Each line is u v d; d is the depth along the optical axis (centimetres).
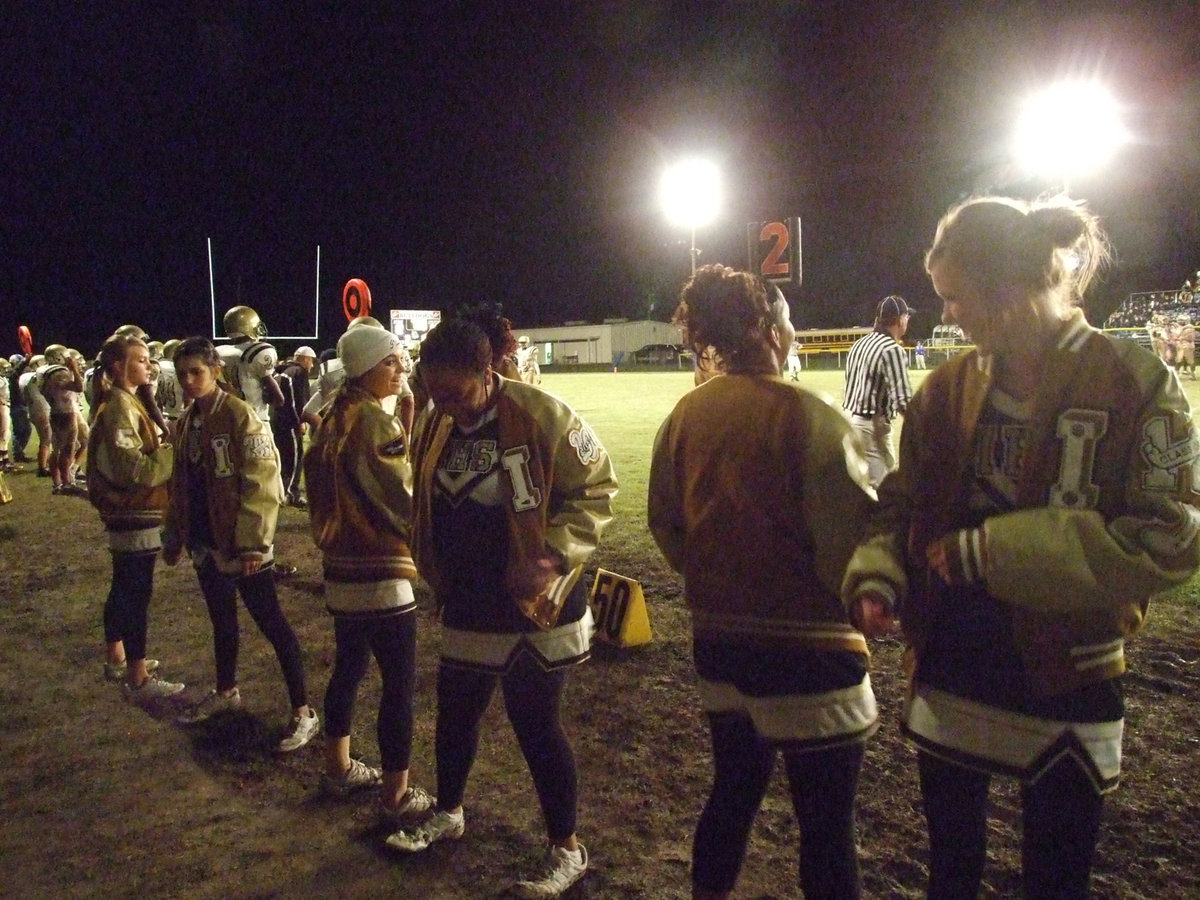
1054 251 173
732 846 226
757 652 207
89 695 469
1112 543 156
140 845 323
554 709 277
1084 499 165
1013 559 160
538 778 280
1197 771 336
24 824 340
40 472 1297
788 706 205
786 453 204
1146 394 163
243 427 376
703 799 342
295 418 982
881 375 624
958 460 182
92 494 449
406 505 315
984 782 184
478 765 377
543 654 270
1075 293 181
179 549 419
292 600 631
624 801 341
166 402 880
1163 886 272
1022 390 176
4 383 1353
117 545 450
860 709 208
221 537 379
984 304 176
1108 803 317
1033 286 173
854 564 190
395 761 324
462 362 259
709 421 217
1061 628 168
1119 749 176
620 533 778
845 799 208
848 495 200
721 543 212
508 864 303
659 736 394
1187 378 2322
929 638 187
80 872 307
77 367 1155
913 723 190
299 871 303
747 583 208
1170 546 156
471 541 270
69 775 379
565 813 282
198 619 595
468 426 273
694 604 222
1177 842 293
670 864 299
